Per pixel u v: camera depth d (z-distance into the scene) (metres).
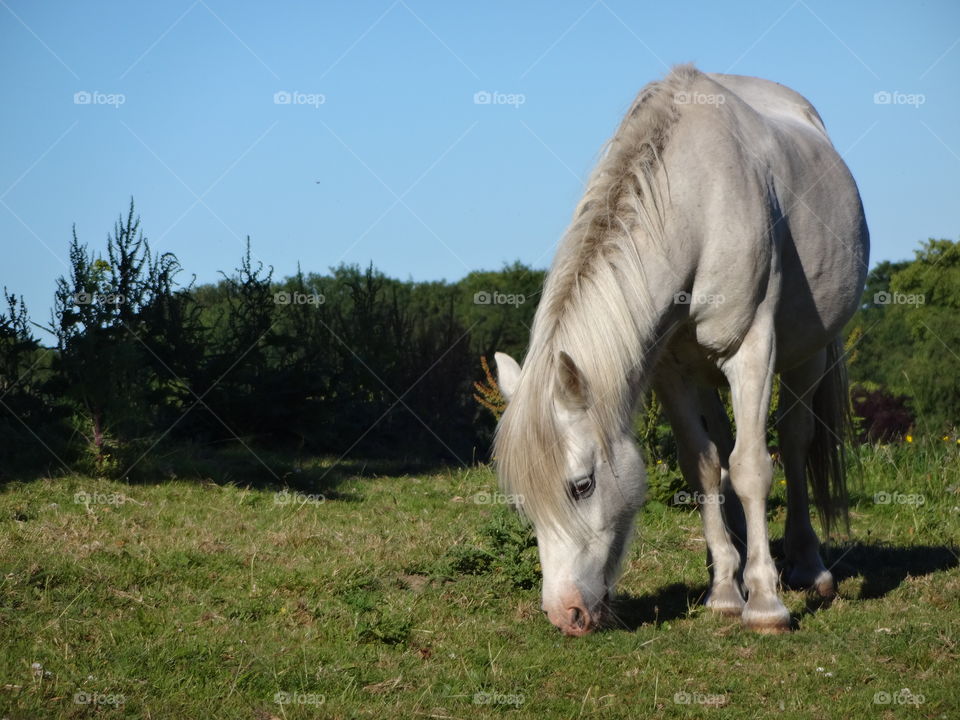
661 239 4.54
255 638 4.30
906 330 23.30
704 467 5.11
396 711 3.55
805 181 5.33
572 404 4.14
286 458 9.85
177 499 7.43
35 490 7.18
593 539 4.24
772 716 3.64
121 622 4.38
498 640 4.46
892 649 4.44
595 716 3.60
